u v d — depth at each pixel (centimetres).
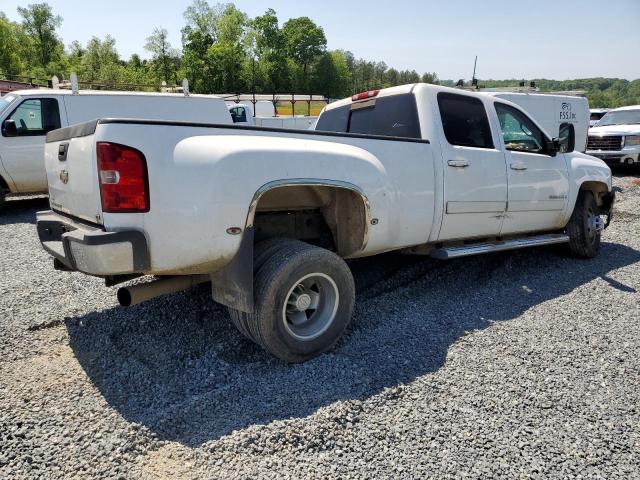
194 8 7806
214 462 227
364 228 358
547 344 351
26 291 455
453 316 404
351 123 510
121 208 266
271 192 342
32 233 744
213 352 332
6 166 882
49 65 6266
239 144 294
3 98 943
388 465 226
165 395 284
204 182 277
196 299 425
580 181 571
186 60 7188
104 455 232
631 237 721
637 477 221
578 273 534
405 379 301
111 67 5900
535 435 249
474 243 486
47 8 6931
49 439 243
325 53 8975
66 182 322
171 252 278
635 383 299
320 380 297
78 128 295
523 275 524
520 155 498
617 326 384
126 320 386
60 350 340
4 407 269
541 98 1191
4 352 335
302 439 241
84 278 497
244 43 7862
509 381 300
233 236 288
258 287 302
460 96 462
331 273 327
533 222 527
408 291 463
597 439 246
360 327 379
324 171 324
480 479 218
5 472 220
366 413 264
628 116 1564
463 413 266
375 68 11850
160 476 219
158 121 275
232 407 269
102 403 275
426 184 407
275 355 312
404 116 445
